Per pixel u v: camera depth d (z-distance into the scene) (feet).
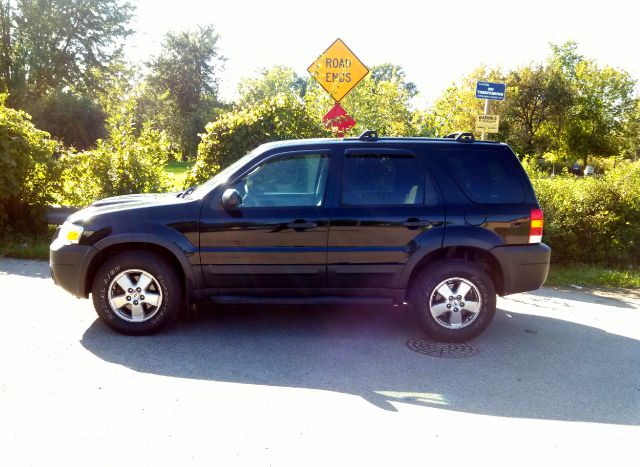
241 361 14.76
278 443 10.52
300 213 16.40
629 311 21.53
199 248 16.30
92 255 16.21
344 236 16.43
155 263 16.20
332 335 17.19
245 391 12.86
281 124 30.78
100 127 122.52
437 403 12.59
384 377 14.01
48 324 16.93
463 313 16.81
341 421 11.53
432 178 16.87
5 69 124.26
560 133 159.33
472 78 137.59
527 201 17.08
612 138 165.68
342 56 30.30
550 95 144.05
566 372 14.79
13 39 125.29
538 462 10.18
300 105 31.76
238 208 16.46
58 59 127.34
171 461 9.75
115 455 9.86
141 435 10.62
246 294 16.78
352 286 16.76
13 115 28.35
